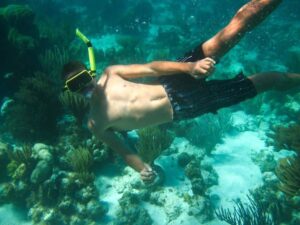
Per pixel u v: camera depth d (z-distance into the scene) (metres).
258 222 2.56
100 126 1.49
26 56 4.52
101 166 3.24
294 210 2.74
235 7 11.27
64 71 1.49
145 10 10.59
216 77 5.79
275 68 6.62
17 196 2.92
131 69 1.48
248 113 4.85
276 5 1.48
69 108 3.30
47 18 9.05
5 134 3.77
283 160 2.92
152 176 1.53
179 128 3.99
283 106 4.62
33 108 3.56
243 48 7.58
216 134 3.97
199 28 9.69
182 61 1.64
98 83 1.49
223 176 3.35
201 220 2.75
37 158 2.90
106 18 10.48
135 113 1.44
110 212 2.86
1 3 7.92
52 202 2.85
